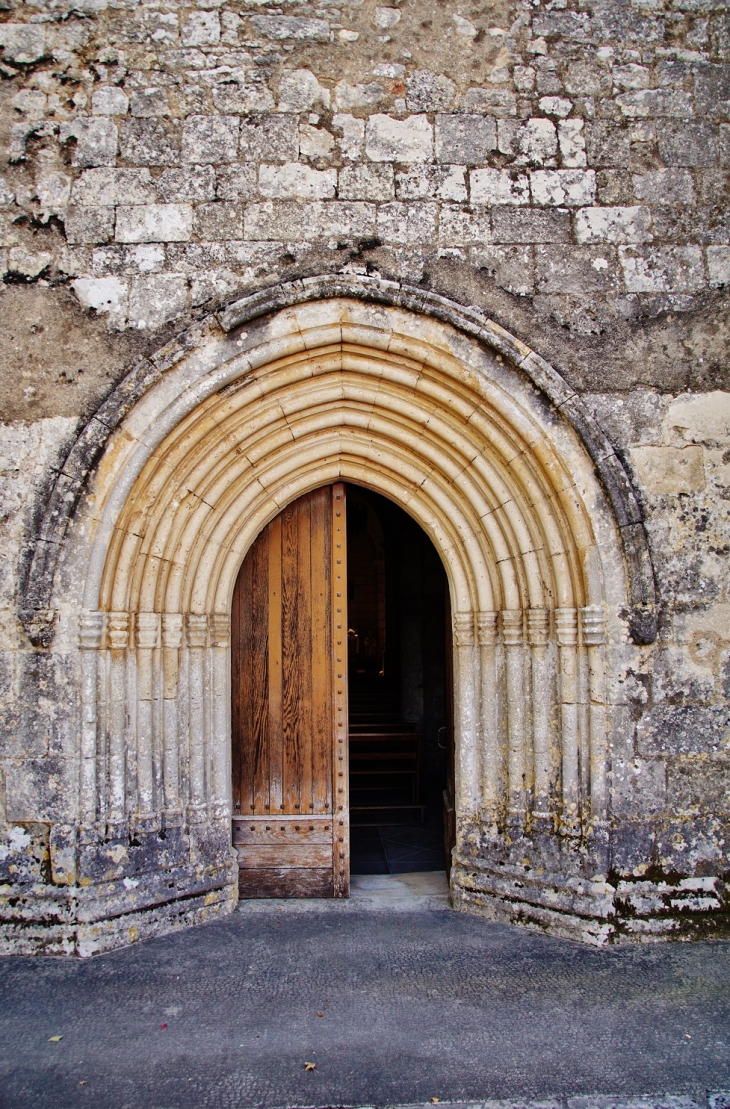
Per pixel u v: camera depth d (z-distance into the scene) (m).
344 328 4.16
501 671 4.40
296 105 4.23
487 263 4.21
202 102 4.22
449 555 4.59
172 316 4.15
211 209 4.18
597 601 4.08
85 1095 2.82
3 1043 3.12
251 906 4.43
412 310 4.14
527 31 4.30
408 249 4.20
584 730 4.12
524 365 4.11
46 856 3.94
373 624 10.44
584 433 4.09
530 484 4.20
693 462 4.19
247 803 4.62
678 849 4.04
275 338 4.12
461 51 4.29
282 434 4.41
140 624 4.16
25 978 3.61
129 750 4.12
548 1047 3.09
